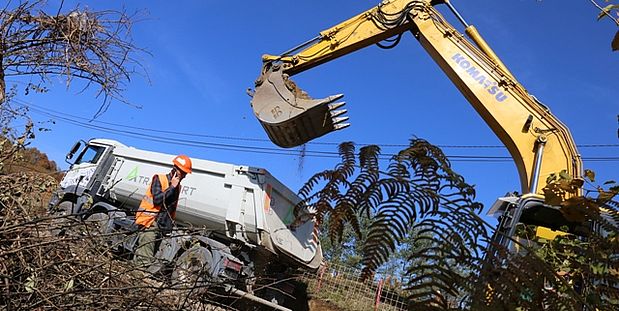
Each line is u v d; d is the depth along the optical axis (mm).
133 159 11070
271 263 9273
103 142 11586
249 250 8945
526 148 6191
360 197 1337
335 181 1427
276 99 7625
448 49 7246
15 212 3043
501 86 6723
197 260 3883
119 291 2934
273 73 7820
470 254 1222
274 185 9078
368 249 1271
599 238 1501
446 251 1210
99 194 11031
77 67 3887
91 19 3932
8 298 2623
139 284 3107
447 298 1196
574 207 1569
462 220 1238
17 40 3816
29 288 2701
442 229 1240
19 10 3762
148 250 4613
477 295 1174
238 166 9148
